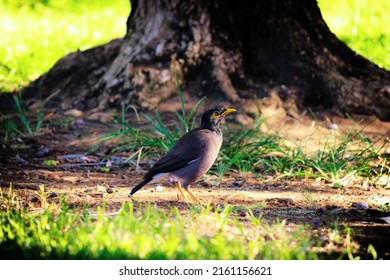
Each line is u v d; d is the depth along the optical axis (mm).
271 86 15461
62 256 8188
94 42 23344
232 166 12648
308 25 15914
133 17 16516
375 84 15422
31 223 8781
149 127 14422
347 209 10305
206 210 9273
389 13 25906
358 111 15086
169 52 15602
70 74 16797
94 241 8328
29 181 11625
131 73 15445
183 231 8484
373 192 11305
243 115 14484
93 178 11945
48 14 27406
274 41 15750
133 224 8594
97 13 27469
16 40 23266
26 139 14141
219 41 15727
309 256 8156
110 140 13938
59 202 10312
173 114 14891
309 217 9883
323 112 15086
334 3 26484
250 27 15906
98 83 16000
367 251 8641
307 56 15555
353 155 12773
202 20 15703
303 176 12086
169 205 9523
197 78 15555
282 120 14633
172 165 10312
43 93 16750
